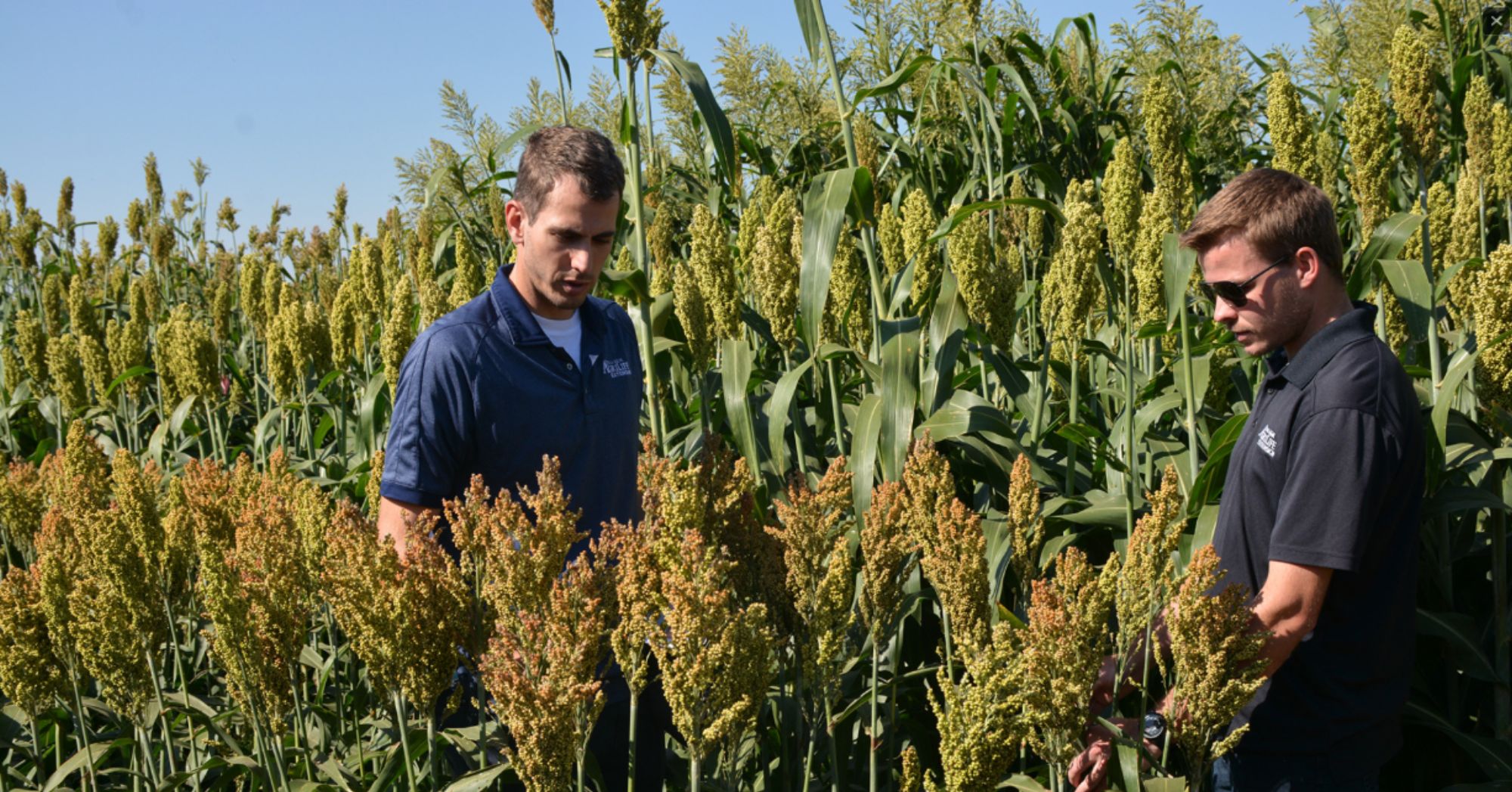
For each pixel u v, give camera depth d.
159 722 3.64
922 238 4.13
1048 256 6.20
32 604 2.70
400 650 2.08
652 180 6.02
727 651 1.95
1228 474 2.76
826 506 2.45
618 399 2.98
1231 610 2.10
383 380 5.35
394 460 2.69
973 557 2.32
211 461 3.30
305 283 10.40
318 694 3.29
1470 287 3.56
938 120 7.43
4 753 3.72
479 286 5.19
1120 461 3.98
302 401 5.68
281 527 2.46
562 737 1.90
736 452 4.45
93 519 2.57
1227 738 2.18
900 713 3.29
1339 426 2.37
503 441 2.74
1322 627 2.56
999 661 2.07
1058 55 8.03
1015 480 2.62
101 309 9.62
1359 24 7.96
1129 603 2.15
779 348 4.65
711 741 1.99
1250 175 2.59
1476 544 3.57
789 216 4.52
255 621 2.31
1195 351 3.94
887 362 3.54
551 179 2.55
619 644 2.06
